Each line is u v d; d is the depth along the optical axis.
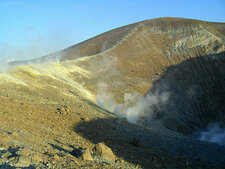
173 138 16.92
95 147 8.27
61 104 16.42
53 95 18.23
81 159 6.63
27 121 10.51
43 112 12.98
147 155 11.34
